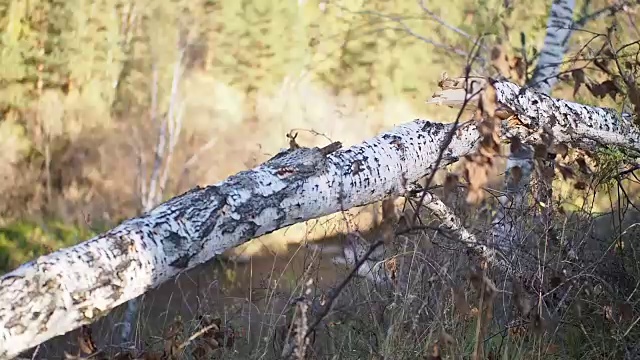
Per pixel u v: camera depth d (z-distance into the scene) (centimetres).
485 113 284
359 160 288
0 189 733
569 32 509
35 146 805
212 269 513
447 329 334
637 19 536
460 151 322
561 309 368
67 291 213
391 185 296
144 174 682
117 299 225
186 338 316
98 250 224
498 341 348
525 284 349
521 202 382
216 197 251
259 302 411
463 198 394
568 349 359
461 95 344
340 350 327
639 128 375
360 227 460
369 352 330
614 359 343
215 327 315
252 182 259
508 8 662
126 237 230
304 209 269
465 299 322
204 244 244
